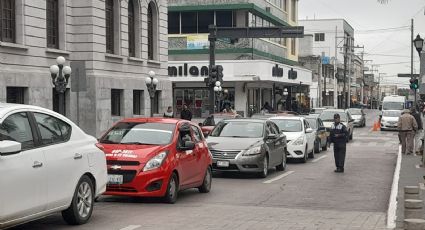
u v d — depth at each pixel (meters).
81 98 28.73
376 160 23.11
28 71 24.94
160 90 36.75
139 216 10.10
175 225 9.25
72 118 28.30
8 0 24.31
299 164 21.28
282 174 17.86
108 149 11.50
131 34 33.84
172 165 11.59
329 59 93.56
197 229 8.95
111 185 11.13
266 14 54.88
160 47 37.03
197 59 52.53
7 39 24.23
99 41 29.41
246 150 16.25
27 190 7.64
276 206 11.71
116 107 31.69
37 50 25.69
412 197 9.07
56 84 20.02
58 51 27.14
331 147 30.25
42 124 8.39
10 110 7.82
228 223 9.54
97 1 29.22
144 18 34.72
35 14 25.52
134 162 11.19
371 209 11.45
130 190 11.12
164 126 12.55
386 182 15.99
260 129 17.50
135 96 34.19
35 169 7.81
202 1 51.31
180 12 52.47
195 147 13.00
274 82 54.62
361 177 17.16
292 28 30.27
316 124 26.58
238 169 16.09
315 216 10.45
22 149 7.75
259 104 55.50
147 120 12.91
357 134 42.31
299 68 60.41
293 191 14.05
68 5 28.31
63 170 8.48
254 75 47.53
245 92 50.09
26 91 24.84
